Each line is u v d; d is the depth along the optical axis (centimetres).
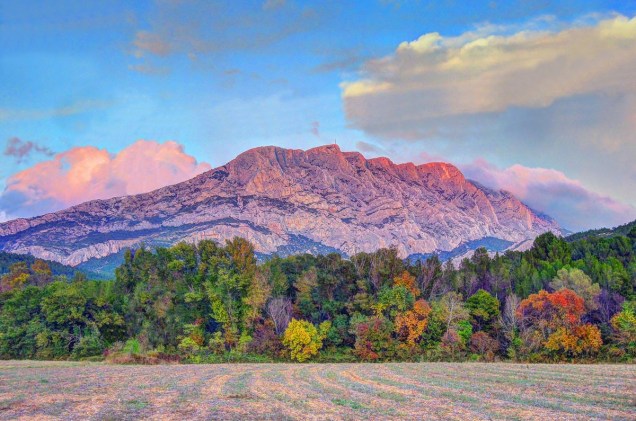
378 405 3588
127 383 5041
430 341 10725
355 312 11238
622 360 9312
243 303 11250
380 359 10200
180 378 5634
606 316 10681
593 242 16200
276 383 5097
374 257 12631
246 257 11644
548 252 15188
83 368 7412
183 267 12469
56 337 11006
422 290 12525
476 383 4994
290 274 13012
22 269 16238
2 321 11450
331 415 3177
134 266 13062
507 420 3019
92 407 3462
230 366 8188
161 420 2991
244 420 2997
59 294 11444
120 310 12175
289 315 11462
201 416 3130
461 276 13400
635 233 16538
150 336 10981
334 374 6206
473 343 10406
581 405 3544
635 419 3020
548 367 7100
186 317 11369
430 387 4684
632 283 11575
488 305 11300
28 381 5212
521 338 10112
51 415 3164
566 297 10100
